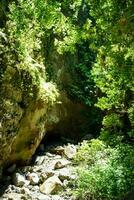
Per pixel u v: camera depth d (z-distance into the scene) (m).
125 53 3.65
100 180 4.65
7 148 4.92
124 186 4.52
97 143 5.75
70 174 5.28
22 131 5.21
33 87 5.08
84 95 7.32
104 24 3.50
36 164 5.74
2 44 4.68
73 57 7.30
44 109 5.42
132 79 3.85
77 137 7.12
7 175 5.28
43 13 3.78
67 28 3.92
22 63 4.92
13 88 4.77
